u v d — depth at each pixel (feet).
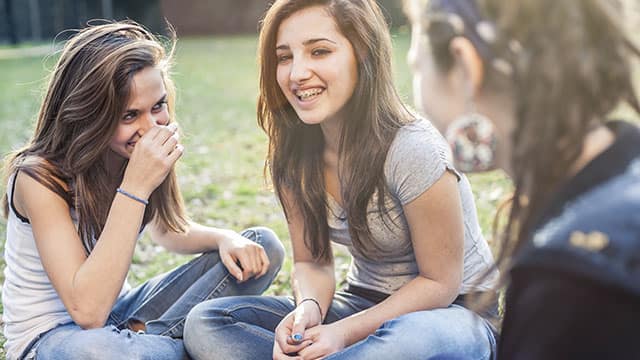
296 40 7.55
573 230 3.92
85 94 7.96
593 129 4.24
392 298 7.79
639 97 4.33
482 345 7.28
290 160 8.36
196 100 38.81
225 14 89.45
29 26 81.15
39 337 8.17
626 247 3.76
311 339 7.57
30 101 40.14
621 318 3.74
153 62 8.18
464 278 8.05
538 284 3.95
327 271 8.82
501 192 18.06
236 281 9.25
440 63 4.59
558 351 3.88
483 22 4.39
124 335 7.84
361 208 7.82
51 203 7.99
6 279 8.52
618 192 3.96
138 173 8.07
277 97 8.14
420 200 7.50
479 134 4.61
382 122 7.63
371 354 7.02
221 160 24.14
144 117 8.21
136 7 86.79
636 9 4.35
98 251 7.89
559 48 4.17
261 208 18.56
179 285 9.27
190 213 18.04
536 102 4.20
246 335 7.95
